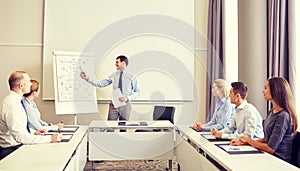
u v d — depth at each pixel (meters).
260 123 2.93
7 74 5.18
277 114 2.51
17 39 5.21
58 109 4.98
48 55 5.21
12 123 2.67
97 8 5.33
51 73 5.20
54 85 5.00
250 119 2.84
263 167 1.93
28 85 2.86
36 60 5.23
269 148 2.44
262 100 4.38
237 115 3.01
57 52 5.07
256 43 4.44
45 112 5.21
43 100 5.21
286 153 2.44
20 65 5.20
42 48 5.24
